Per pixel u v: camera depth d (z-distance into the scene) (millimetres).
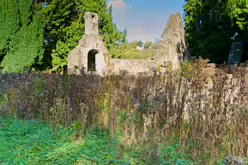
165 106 3512
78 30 16141
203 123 3064
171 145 3152
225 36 14883
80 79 5117
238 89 3695
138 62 12297
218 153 2742
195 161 2641
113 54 17453
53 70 15461
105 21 17828
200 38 16734
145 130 3150
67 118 3926
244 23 10906
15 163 2596
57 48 15469
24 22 12258
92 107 4055
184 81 4121
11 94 4754
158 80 4777
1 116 4215
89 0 16859
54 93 4508
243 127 2961
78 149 3035
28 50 12438
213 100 3422
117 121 3521
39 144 3107
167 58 11836
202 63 4715
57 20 15398
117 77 5250
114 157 2811
